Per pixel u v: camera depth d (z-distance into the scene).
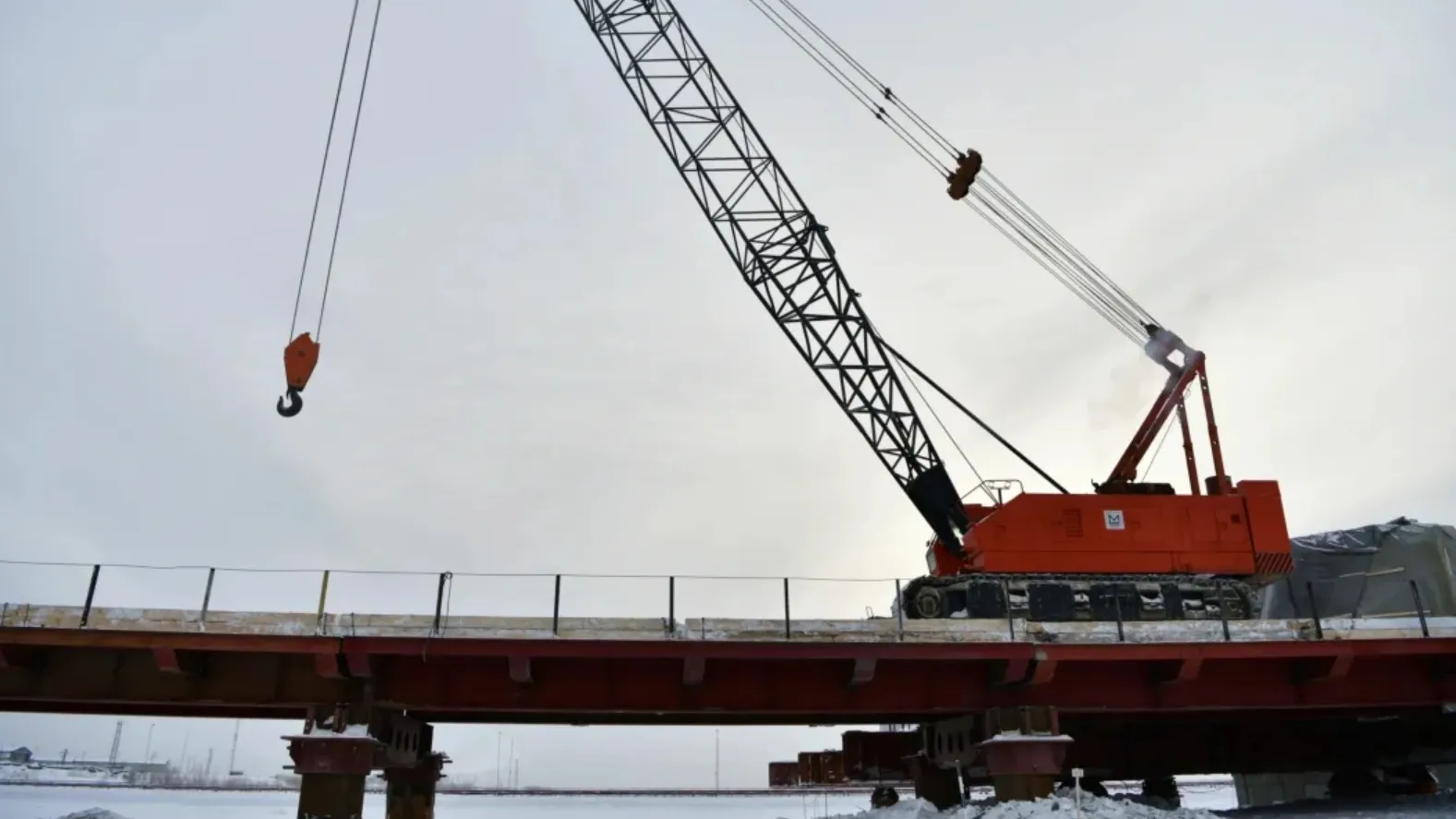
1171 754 27.86
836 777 32.94
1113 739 27.97
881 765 28.81
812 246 39.19
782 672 21.50
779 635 20.33
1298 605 35.69
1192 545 31.61
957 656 20.30
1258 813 24.69
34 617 18.62
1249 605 31.61
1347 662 21.36
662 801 96.00
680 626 20.09
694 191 39.62
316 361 24.19
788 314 39.19
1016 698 21.52
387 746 20.41
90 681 19.41
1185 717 25.64
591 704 20.83
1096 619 30.56
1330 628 21.80
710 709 21.11
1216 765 27.77
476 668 20.61
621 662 20.97
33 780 112.06
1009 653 20.45
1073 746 27.86
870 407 38.50
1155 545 31.47
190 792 102.50
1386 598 33.72
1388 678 22.50
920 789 25.14
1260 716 25.19
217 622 18.86
